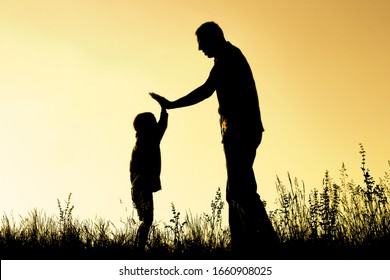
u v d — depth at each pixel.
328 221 7.12
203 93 7.50
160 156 8.37
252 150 7.35
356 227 7.18
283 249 6.84
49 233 8.20
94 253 7.58
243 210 7.07
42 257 7.54
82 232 8.08
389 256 6.60
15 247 7.78
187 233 7.55
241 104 7.40
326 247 6.79
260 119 7.52
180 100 7.55
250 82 7.54
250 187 7.17
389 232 6.91
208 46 7.61
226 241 7.44
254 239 6.93
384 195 7.26
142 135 8.41
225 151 7.37
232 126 7.36
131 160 8.34
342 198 7.46
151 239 7.70
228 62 7.52
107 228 8.14
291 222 7.23
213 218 7.61
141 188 8.09
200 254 7.17
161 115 8.32
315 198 7.34
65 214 8.31
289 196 7.38
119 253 7.50
